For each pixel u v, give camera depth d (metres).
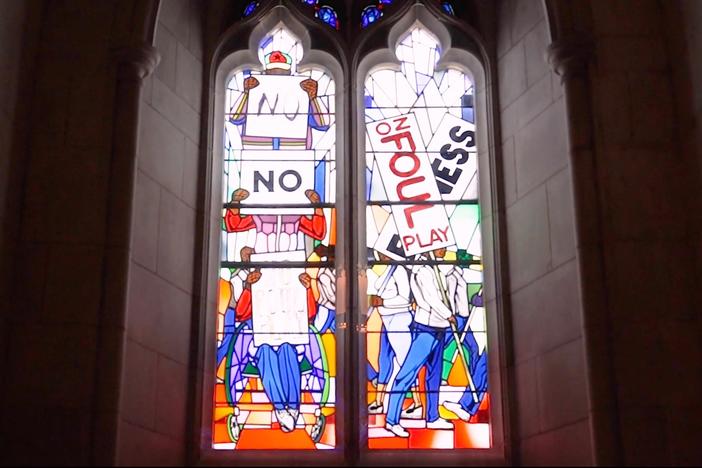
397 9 10.16
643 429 7.89
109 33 9.05
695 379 8.05
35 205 8.50
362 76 10.13
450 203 9.77
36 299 8.23
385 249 9.59
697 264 8.30
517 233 9.30
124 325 8.20
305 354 9.23
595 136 8.70
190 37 9.84
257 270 9.51
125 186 8.54
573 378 8.38
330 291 9.44
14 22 8.59
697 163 8.44
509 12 10.02
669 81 8.90
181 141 9.41
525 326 8.99
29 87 8.80
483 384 9.17
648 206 8.50
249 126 9.99
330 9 10.35
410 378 9.19
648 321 8.17
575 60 8.93
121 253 8.34
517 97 9.66
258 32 10.21
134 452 8.14
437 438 9.00
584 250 8.36
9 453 7.83
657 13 9.14
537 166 9.23
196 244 9.29
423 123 10.04
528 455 8.66
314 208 9.73
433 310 9.41
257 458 8.77
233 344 9.27
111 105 8.81
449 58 10.21
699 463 7.81
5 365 8.05
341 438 8.87
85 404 7.95
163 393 8.59
